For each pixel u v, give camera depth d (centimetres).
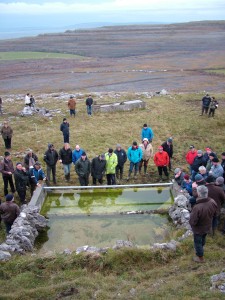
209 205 834
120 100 3328
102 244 1060
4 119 2708
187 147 2095
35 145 2122
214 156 1355
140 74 5669
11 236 1000
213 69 6006
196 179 1004
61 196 1416
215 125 2491
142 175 1703
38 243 1077
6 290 788
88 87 4697
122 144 2152
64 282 805
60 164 1828
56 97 3634
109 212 1275
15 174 1329
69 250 959
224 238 1010
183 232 1054
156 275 838
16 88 4797
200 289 743
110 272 866
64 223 1206
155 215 1247
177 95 3541
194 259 884
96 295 752
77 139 2222
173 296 725
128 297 741
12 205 1080
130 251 905
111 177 1541
